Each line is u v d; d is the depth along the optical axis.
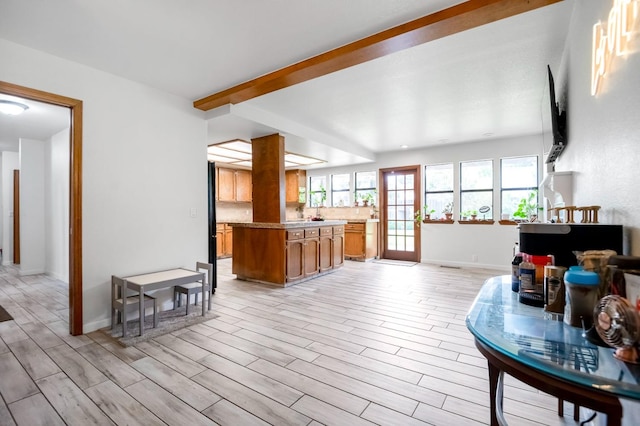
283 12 2.04
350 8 2.00
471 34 2.34
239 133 4.60
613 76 1.31
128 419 1.65
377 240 7.15
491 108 4.03
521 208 5.29
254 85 3.08
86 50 2.56
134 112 3.18
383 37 2.24
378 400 1.81
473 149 5.97
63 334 2.78
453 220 6.18
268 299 3.86
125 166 3.11
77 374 2.09
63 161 4.80
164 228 3.44
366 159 6.76
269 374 2.09
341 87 3.35
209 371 2.13
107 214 2.98
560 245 1.27
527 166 5.53
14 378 2.04
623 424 1.09
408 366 2.20
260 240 4.70
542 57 2.69
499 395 1.15
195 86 3.30
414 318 3.17
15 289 4.38
